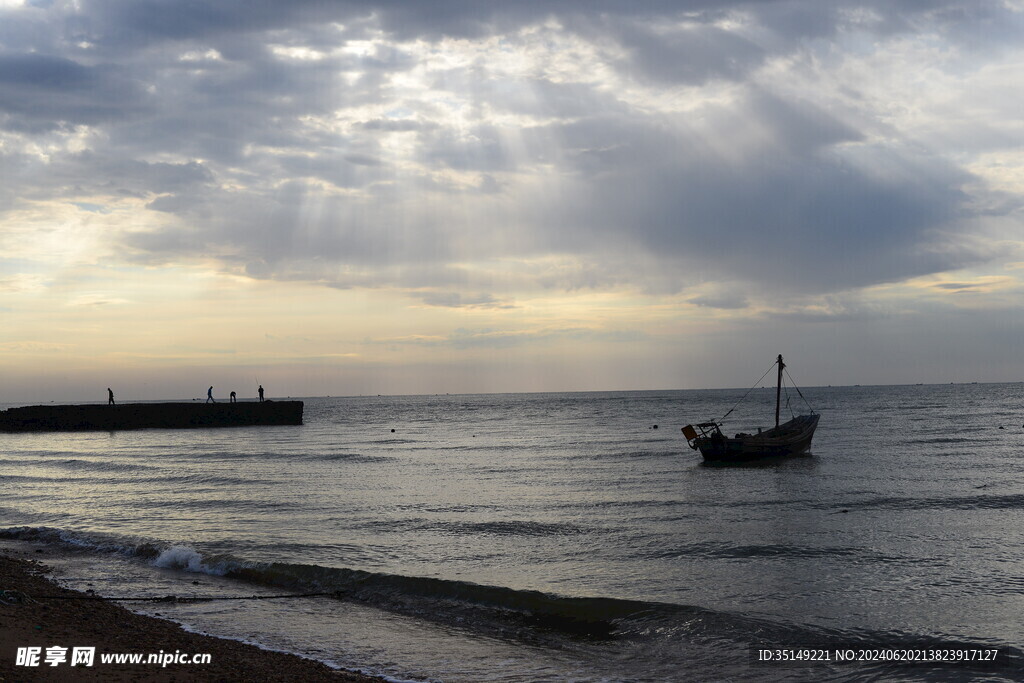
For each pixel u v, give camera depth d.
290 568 18.42
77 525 26.25
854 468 42.06
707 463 46.12
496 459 52.12
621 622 14.48
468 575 18.50
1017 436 63.78
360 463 49.75
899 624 14.30
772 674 12.00
